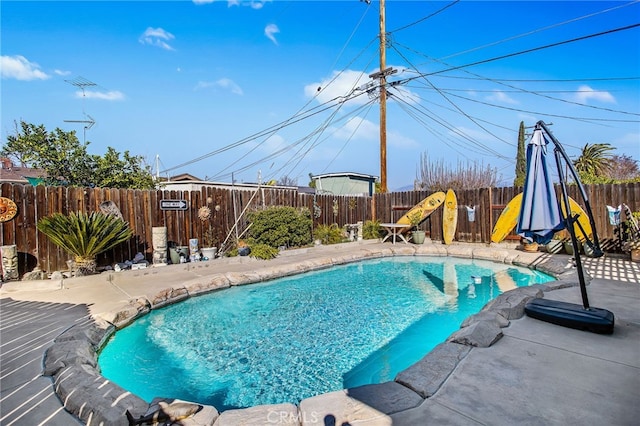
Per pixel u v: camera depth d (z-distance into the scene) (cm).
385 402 268
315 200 1313
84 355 377
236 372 419
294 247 1148
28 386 311
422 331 546
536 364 331
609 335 402
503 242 1164
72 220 697
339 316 614
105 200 809
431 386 288
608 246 971
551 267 838
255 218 1063
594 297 548
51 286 644
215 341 507
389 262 1094
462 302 692
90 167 1114
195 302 671
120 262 822
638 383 294
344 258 1045
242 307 662
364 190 2198
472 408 260
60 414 271
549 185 465
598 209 984
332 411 259
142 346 487
